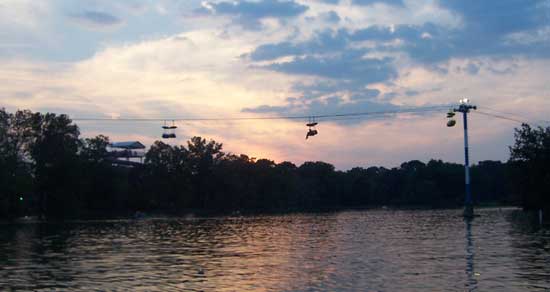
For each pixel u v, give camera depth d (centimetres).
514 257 3625
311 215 15075
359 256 3891
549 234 5606
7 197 12069
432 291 2477
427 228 7275
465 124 9994
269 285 2714
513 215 10831
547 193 10519
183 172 18800
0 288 2691
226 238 6106
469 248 4291
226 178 19388
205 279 2919
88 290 2620
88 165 15012
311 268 3288
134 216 14775
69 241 5847
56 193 13688
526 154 10556
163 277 3000
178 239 6038
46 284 2797
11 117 13025
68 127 14100
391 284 2670
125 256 4141
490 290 2478
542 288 2516
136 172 18050
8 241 5884
